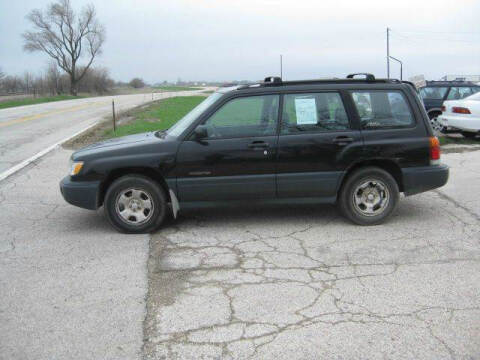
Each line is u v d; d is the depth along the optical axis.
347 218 6.55
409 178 6.24
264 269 4.95
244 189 6.08
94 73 80.12
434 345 3.51
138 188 6.05
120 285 4.61
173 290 4.49
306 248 5.54
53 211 7.32
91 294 4.42
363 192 6.27
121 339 3.65
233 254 5.39
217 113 6.07
